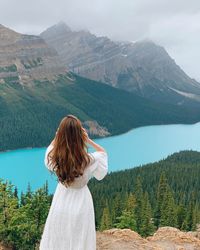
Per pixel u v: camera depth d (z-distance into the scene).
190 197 112.56
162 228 18.50
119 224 42.69
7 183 28.36
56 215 6.80
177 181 135.25
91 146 6.98
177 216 69.69
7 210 26.86
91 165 6.75
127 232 16.98
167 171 148.50
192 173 147.12
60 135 6.59
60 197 6.90
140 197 78.44
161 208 72.94
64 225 6.73
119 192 114.50
